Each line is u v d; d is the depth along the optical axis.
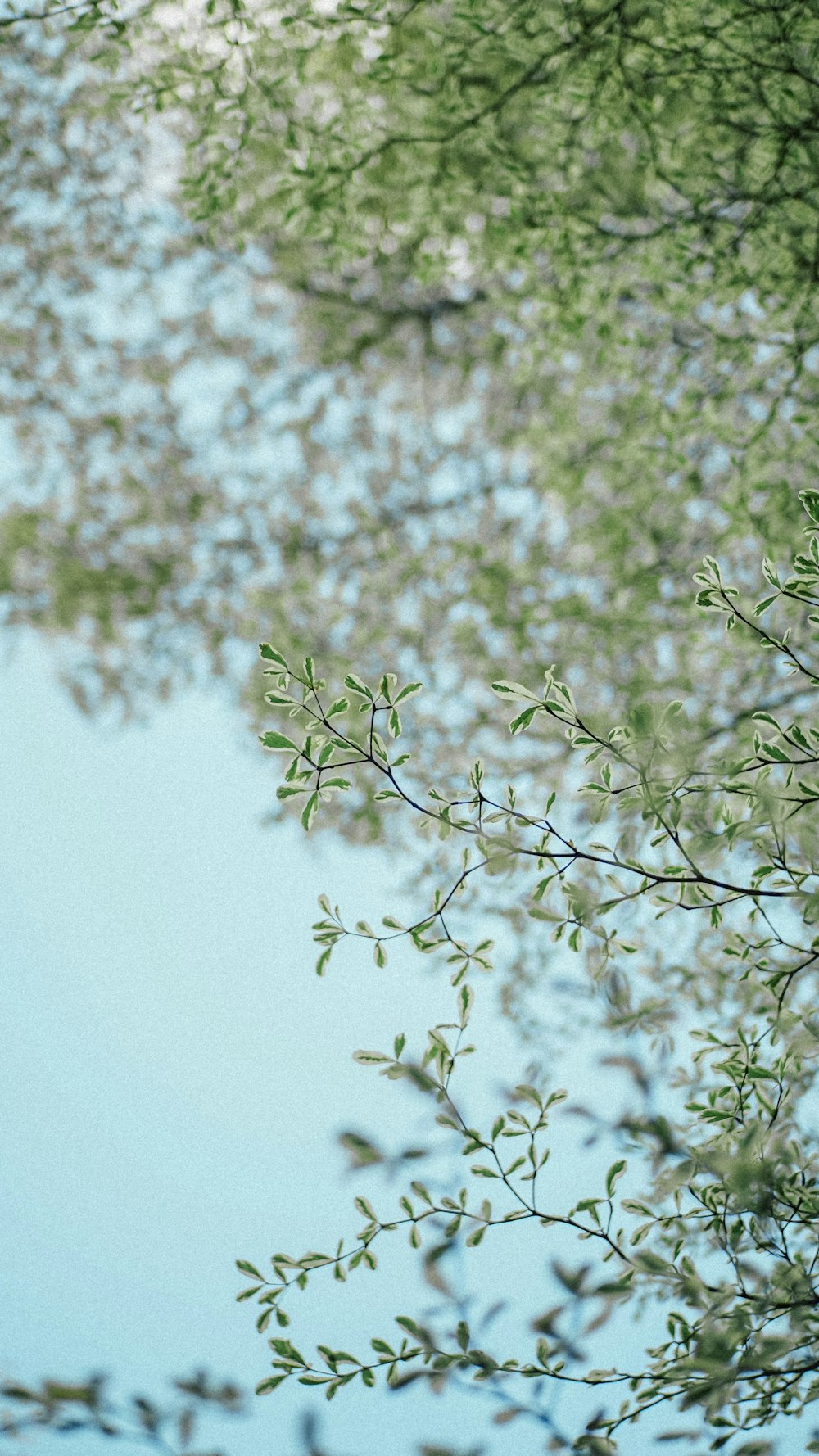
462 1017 2.98
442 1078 2.88
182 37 6.39
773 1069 3.16
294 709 2.87
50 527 8.34
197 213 6.93
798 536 6.81
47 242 8.19
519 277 7.84
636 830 3.13
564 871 2.96
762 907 3.17
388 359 8.63
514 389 8.36
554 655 7.80
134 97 6.61
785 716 6.76
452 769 7.57
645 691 7.20
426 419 8.67
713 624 7.11
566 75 6.43
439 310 8.36
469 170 7.00
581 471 7.96
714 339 7.26
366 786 7.33
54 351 8.38
